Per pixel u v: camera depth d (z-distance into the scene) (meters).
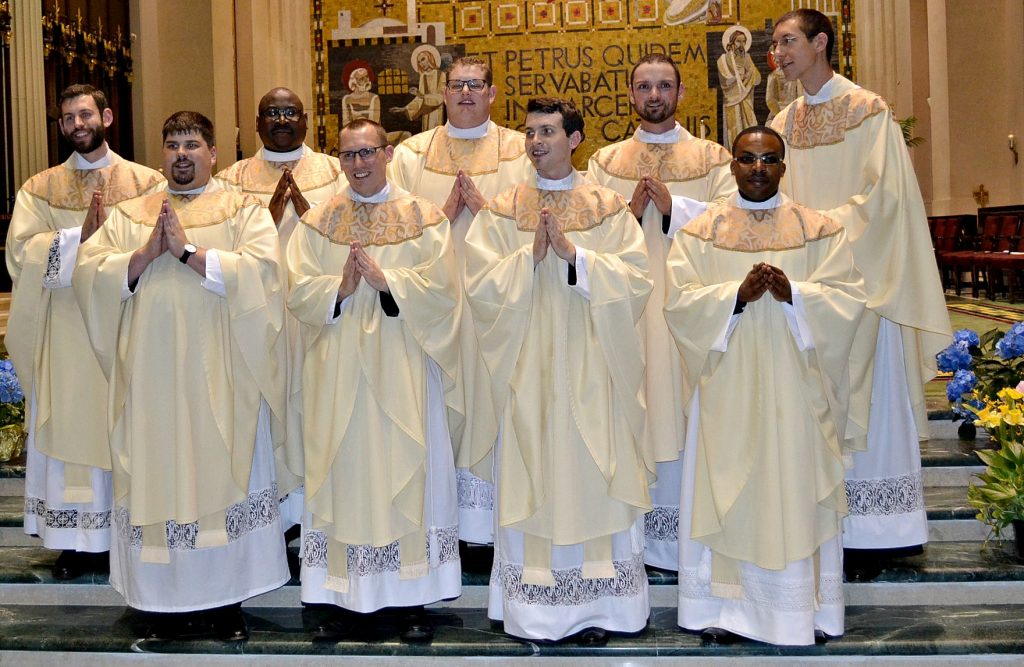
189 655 4.24
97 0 12.80
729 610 4.11
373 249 4.30
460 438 4.62
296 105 5.31
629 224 4.24
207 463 4.18
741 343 4.02
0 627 4.46
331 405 4.18
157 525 4.18
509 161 5.01
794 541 3.88
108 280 4.18
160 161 13.80
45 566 4.89
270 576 4.38
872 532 4.53
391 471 4.13
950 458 5.42
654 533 4.66
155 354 4.20
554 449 4.04
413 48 14.09
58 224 4.88
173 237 4.10
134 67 13.51
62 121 4.86
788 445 3.92
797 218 4.15
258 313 4.23
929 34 17.55
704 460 4.06
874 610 4.48
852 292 4.05
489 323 4.14
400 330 4.21
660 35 13.70
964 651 4.05
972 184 17.11
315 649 4.18
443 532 4.30
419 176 5.05
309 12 14.27
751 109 13.56
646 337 4.61
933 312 4.48
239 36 14.66
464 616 4.53
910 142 13.32
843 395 4.17
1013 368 5.64
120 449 4.25
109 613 4.66
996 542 4.95
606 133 13.78
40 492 4.86
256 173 5.33
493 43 13.95
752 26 13.57
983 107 17.03
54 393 4.65
